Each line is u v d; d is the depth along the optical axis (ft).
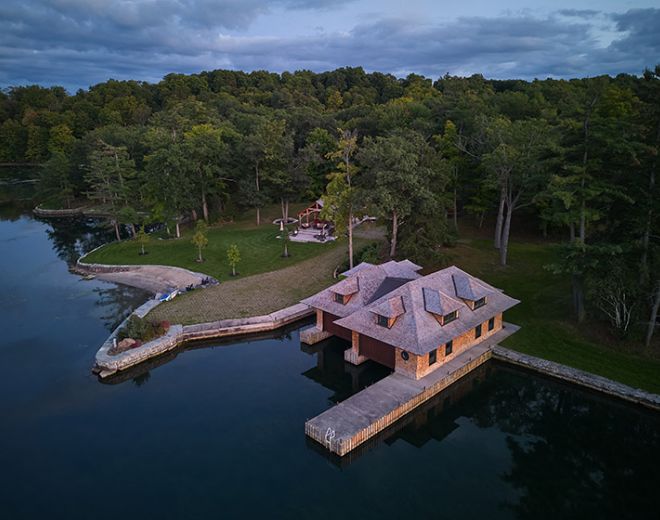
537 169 157.07
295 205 305.73
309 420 98.94
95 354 134.51
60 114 504.43
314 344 140.56
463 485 86.63
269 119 336.70
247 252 214.48
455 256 193.77
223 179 279.08
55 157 343.67
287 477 87.81
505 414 110.01
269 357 134.62
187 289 174.19
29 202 374.63
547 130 162.09
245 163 265.34
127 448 95.30
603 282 122.42
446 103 268.00
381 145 181.06
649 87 112.47
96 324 153.17
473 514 79.36
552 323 137.59
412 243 173.99
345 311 133.39
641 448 97.96
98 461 91.45
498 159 171.83
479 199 215.92
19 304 170.81
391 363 120.06
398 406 103.09
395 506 81.00
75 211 336.90
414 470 90.79
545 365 119.24
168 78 574.15
